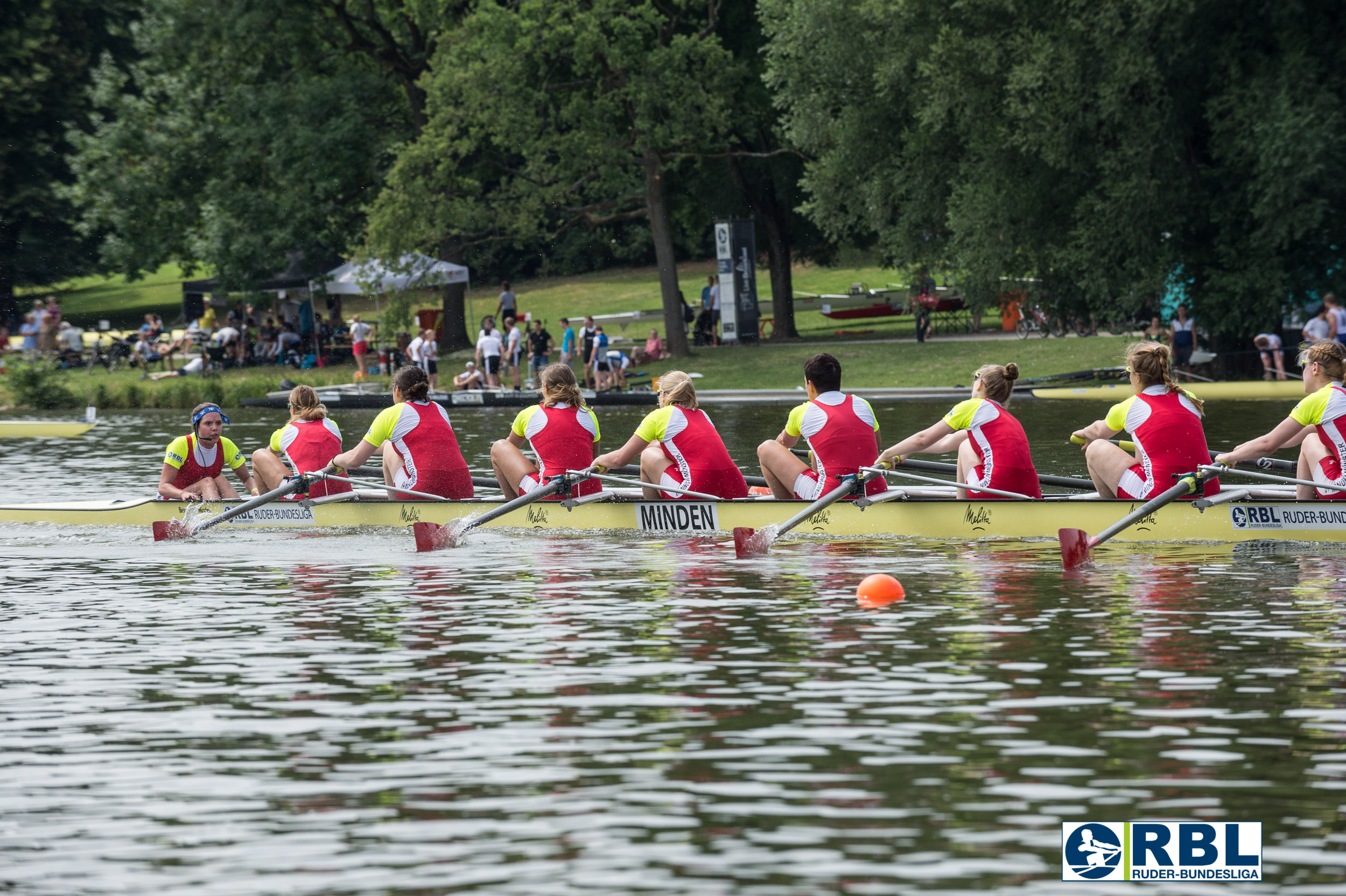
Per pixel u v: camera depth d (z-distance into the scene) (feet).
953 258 440.86
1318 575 133.08
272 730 86.99
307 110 592.60
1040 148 409.90
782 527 153.38
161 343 590.96
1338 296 407.64
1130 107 397.19
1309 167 372.99
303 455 183.42
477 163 581.94
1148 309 449.48
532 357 511.81
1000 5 404.57
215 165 614.34
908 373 467.52
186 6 601.62
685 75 536.83
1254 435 274.57
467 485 181.37
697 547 159.53
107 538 176.45
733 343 604.08
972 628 112.37
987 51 404.16
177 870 65.16
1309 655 100.48
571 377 175.01
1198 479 146.10
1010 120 418.10
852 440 161.89
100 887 63.52
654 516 169.07
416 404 178.40
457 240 622.54
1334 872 63.00
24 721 89.66
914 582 134.21
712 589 132.77
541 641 110.52
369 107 627.05
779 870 63.93
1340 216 400.47
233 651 108.78
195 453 188.55
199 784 76.95
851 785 74.95
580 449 173.47
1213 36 399.24
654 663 102.37
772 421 354.33
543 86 537.65
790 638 110.22
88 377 560.61
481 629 115.55
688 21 565.12
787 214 639.76
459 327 640.58
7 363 488.85
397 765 79.66
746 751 80.94
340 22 600.39
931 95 419.95
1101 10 385.29
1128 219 404.57
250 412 437.99
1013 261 433.48
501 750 82.02
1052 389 392.88
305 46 620.08
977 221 419.13
